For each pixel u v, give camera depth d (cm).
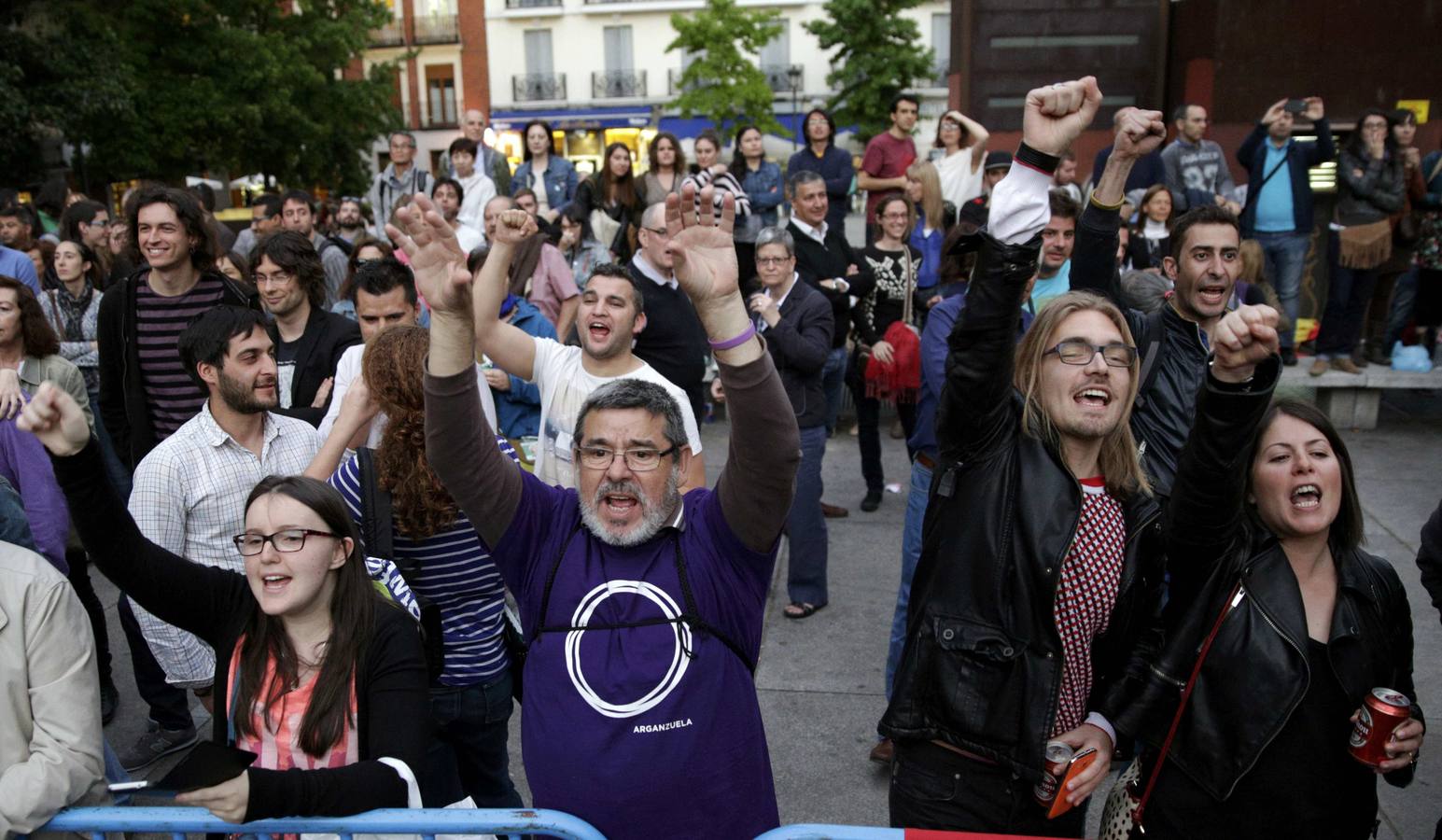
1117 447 233
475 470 211
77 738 213
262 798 192
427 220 200
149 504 301
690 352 487
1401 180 738
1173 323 318
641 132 3978
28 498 329
